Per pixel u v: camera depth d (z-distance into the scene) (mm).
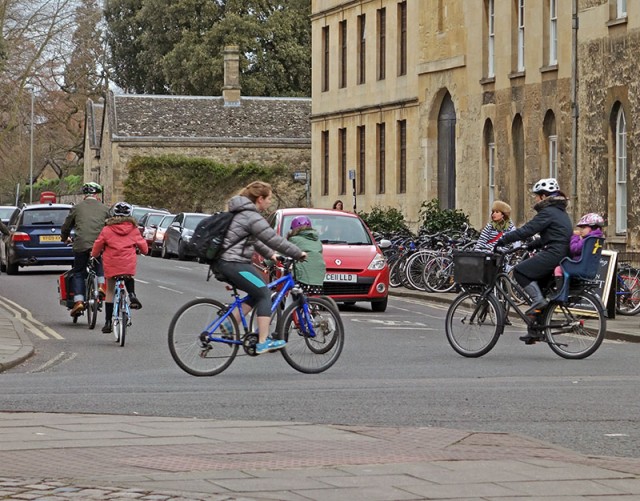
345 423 13930
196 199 89438
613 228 41000
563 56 45000
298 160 90875
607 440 12844
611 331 25750
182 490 9922
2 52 77562
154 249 68500
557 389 16828
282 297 18969
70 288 27547
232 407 15062
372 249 32188
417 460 11328
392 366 20125
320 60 71750
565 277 21109
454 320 21844
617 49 40625
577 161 43438
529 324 21406
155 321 28547
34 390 16750
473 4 53438
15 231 44906
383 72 64188
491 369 19625
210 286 40125
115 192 88500
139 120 90562
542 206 21344
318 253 20469
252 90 101562
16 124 90875
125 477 10445
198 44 102375
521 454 11656
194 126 90812
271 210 90500
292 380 18141
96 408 14883
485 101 52469
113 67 116438
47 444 12094
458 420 14125
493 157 52531
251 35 101750
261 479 10414
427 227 49062
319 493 9891
